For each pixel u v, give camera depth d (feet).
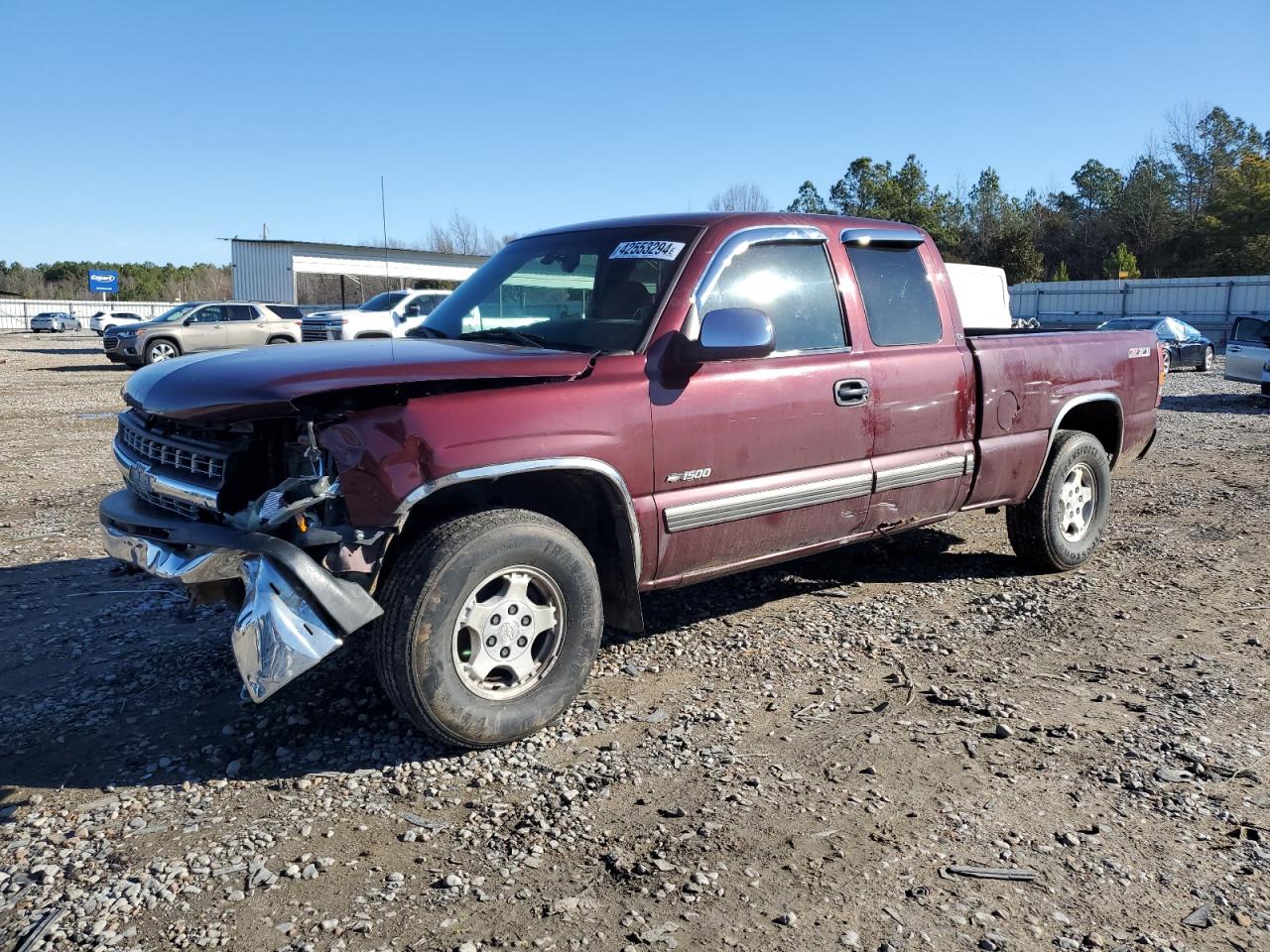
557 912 8.53
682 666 14.30
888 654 14.88
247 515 10.85
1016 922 8.48
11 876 9.01
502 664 11.52
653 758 11.46
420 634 10.66
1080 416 20.38
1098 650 15.19
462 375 11.01
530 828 9.89
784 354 14.01
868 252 15.65
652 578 13.03
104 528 12.51
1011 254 191.93
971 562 20.11
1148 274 212.64
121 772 11.03
